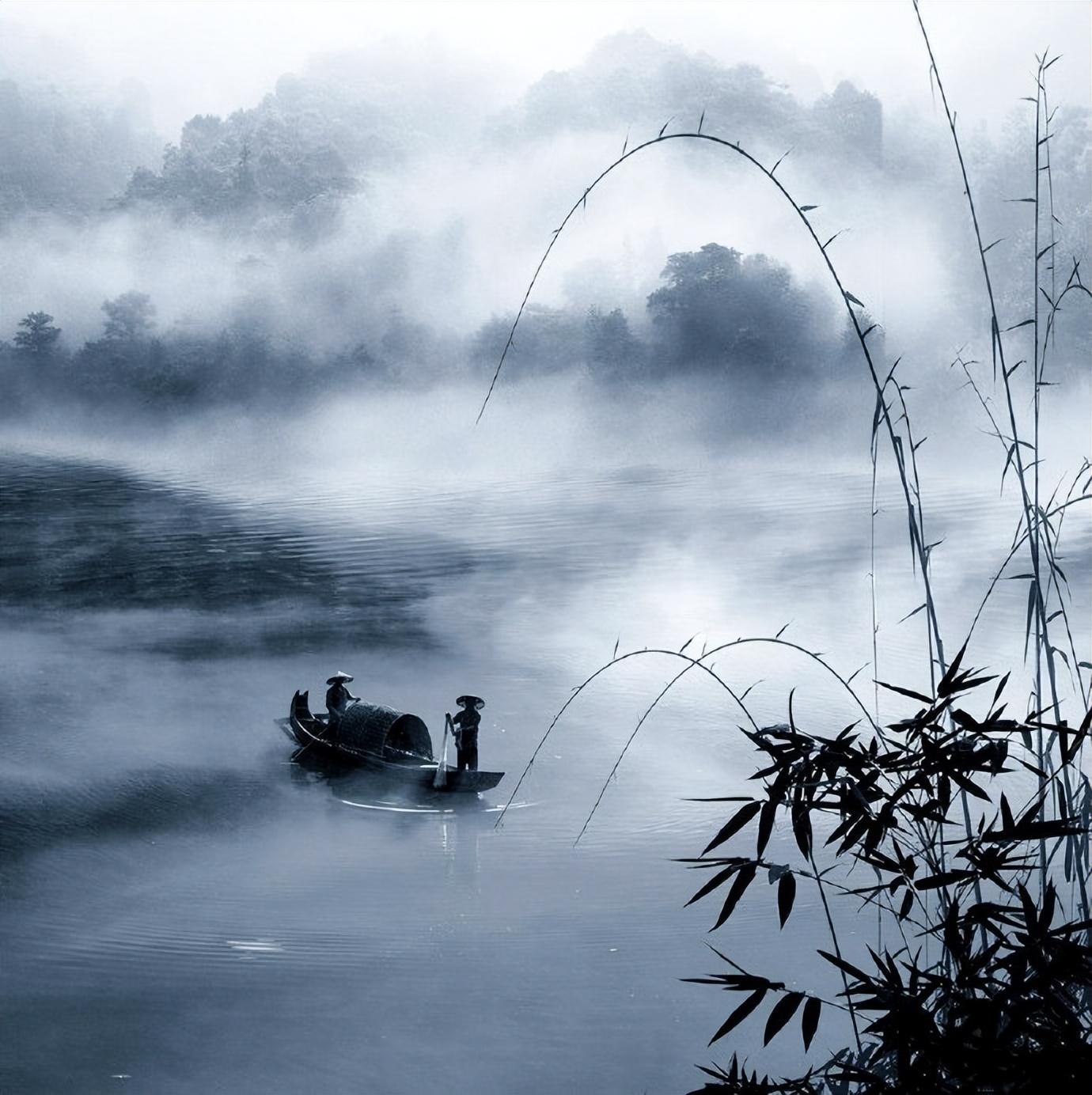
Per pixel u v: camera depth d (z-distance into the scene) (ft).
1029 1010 9.02
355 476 312.29
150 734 76.18
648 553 155.43
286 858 53.36
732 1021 10.01
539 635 104.73
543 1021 36.06
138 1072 33.04
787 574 134.72
